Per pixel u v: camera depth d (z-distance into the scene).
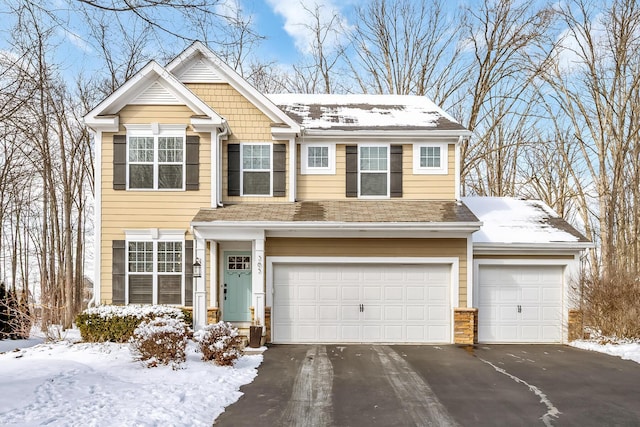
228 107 14.98
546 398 8.20
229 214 13.59
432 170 15.29
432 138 15.27
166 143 14.30
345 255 13.62
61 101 22.14
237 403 7.84
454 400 8.05
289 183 14.93
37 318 17.16
